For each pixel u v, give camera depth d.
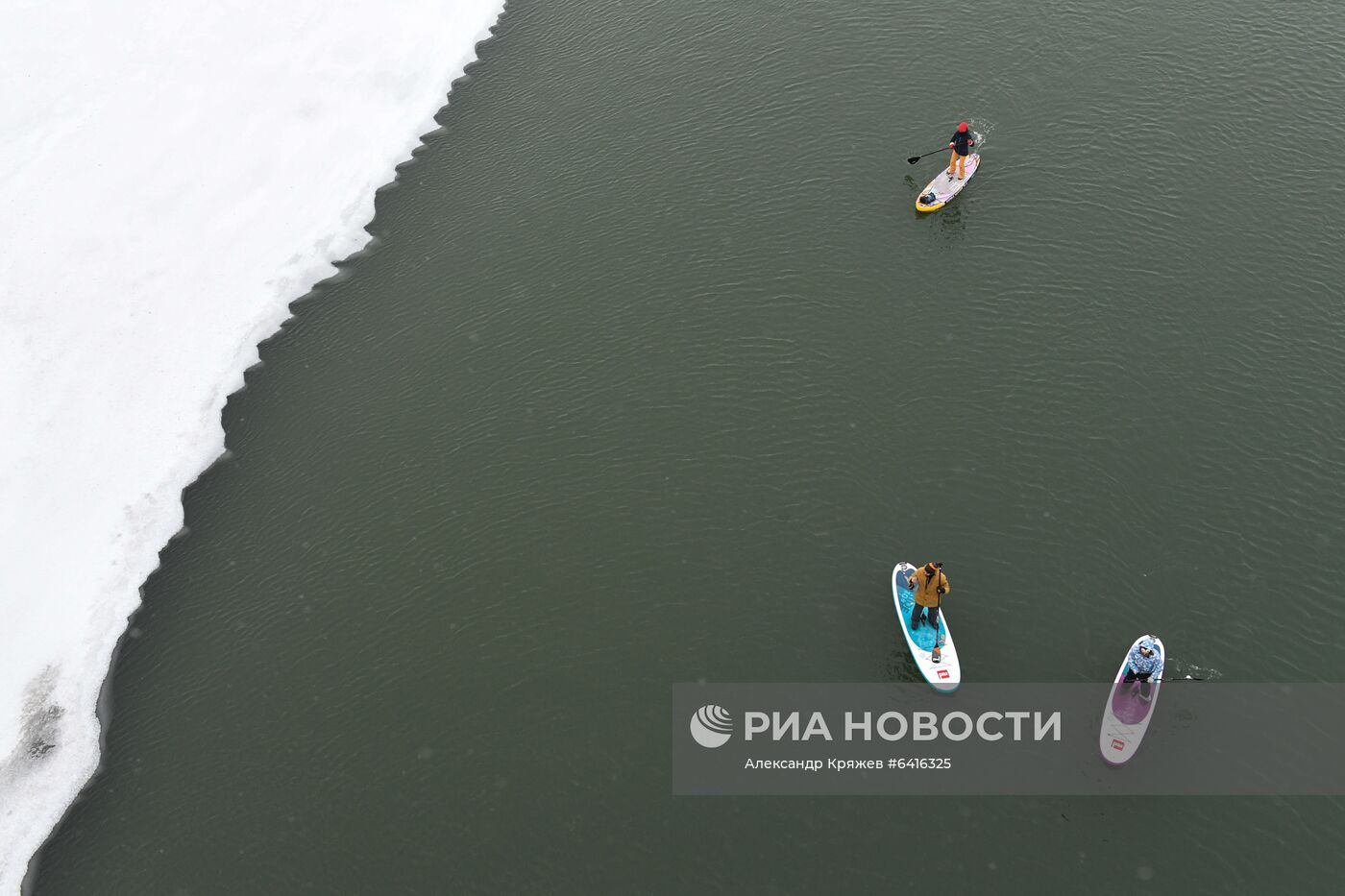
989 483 32.56
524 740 28.03
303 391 39.88
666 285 40.75
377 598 32.09
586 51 54.72
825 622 29.77
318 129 51.72
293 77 53.97
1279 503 31.09
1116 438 33.34
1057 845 24.84
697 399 36.31
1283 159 42.03
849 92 48.22
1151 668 26.59
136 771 29.03
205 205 47.81
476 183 47.88
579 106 51.00
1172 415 33.81
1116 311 37.22
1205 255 38.75
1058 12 50.75
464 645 30.39
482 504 34.16
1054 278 38.72
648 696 28.61
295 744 28.86
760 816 25.95
